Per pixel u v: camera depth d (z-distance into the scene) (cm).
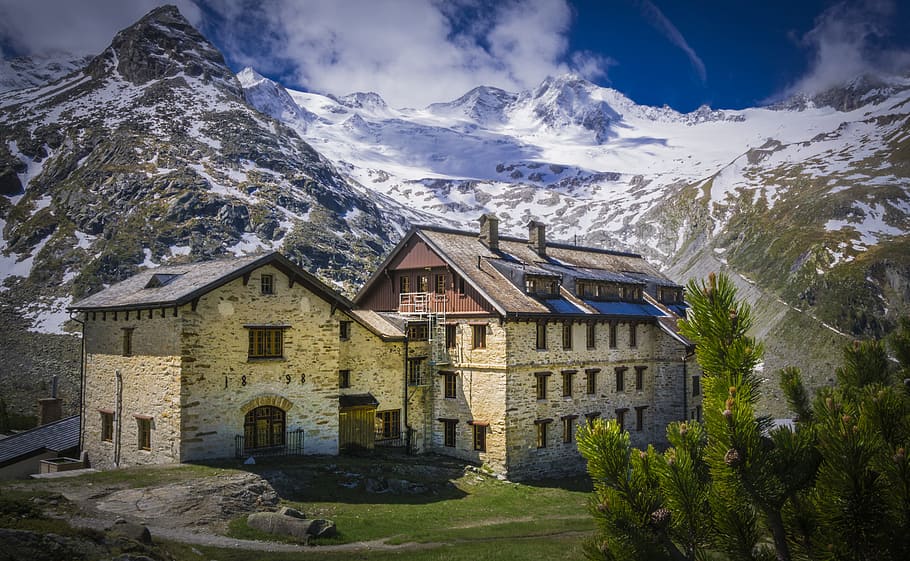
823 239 10950
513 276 4041
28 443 3503
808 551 662
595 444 719
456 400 3900
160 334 2861
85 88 19575
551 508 3053
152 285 3189
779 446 654
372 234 14612
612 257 5600
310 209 14000
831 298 8944
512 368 3659
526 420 3722
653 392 4628
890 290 9006
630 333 4509
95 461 3219
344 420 3562
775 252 11369
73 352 7875
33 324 8675
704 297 744
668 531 684
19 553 1280
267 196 13700
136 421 2962
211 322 2847
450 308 3981
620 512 687
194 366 2781
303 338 3183
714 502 675
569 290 4384
